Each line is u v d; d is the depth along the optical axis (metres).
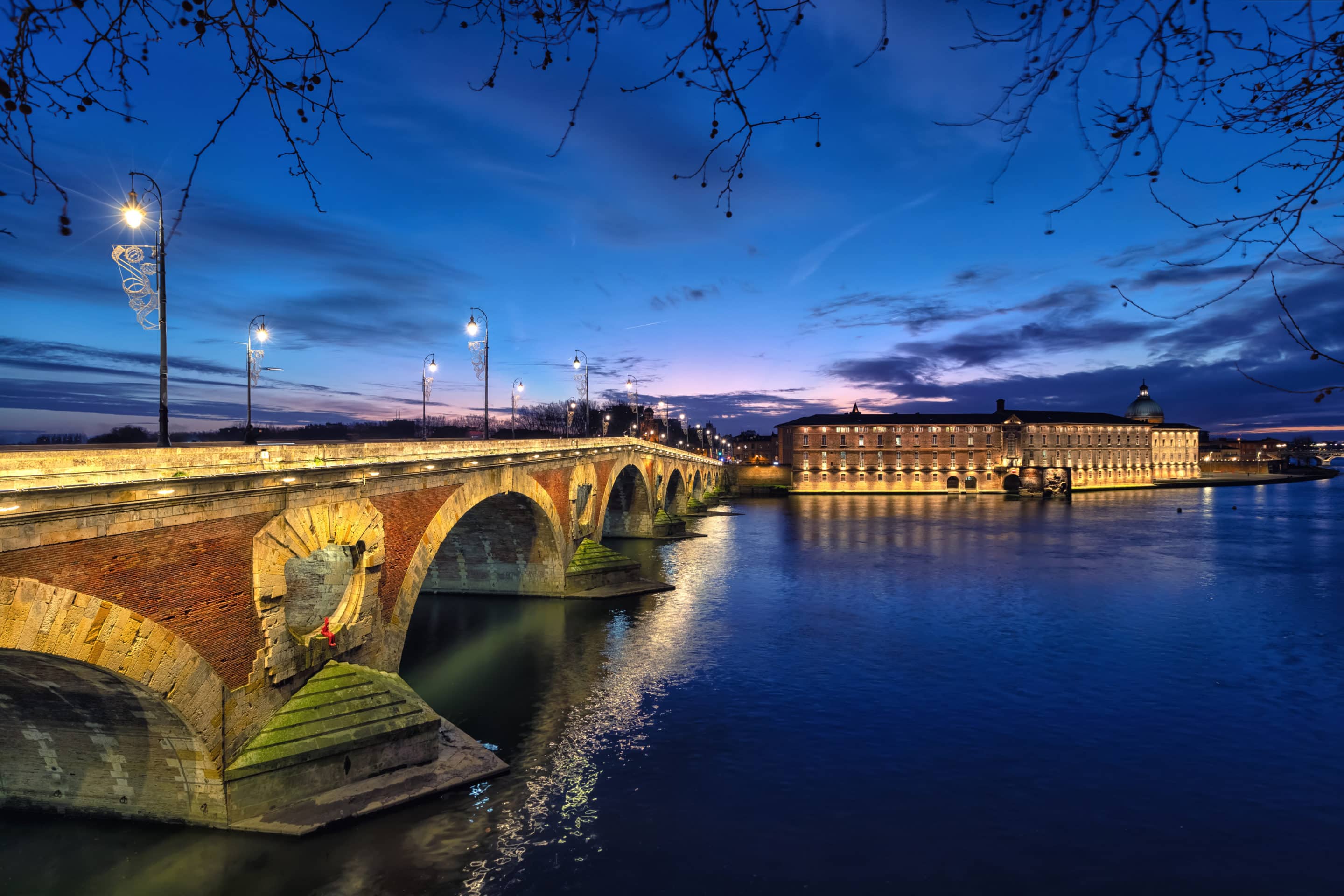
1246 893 22.19
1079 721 35.00
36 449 22.73
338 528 28.16
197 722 22.20
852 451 199.25
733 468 199.50
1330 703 37.28
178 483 20.98
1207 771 29.80
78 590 18.52
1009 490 196.88
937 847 24.50
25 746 23.66
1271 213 4.16
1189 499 181.75
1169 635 49.91
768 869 23.23
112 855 22.34
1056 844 24.73
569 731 33.44
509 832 24.92
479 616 54.19
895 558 83.38
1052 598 61.34
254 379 43.59
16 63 3.72
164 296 23.12
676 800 27.33
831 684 39.88
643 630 50.38
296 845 23.27
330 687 27.23
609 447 72.94
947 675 41.41
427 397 68.62
